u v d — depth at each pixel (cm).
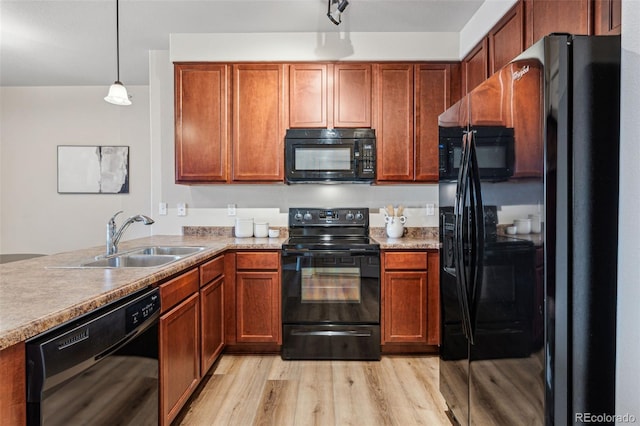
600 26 142
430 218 321
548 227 109
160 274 156
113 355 124
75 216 410
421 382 232
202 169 291
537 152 112
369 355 263
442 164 194
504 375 130
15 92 407
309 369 250
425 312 264
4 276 147
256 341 265
